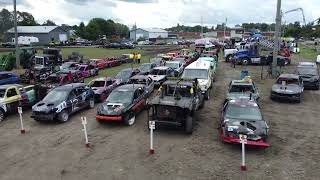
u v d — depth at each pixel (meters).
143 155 12.23
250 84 18.73
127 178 10.49
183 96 15.68
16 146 13.36
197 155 12.16
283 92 19.77
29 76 27.59
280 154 12.22
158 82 24.91
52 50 39.44
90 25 111.31
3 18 121.81
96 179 10.46
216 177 10.47
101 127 15.59
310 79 24.22
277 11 29.09
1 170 11.23
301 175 10.59
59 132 14.97
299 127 15.34
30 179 10.56
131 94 16.50
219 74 32.88
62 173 10.90
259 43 40.00
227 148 12.78
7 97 17.44
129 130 15.06
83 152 12.59
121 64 43.22
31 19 131.12
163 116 14.37
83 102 18.25
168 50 68.25
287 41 63.94
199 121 16.28
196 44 73.62
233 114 13.41
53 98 16.66
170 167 11.20
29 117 17.66
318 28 89.19
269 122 16.09
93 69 32.53
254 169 10.99
